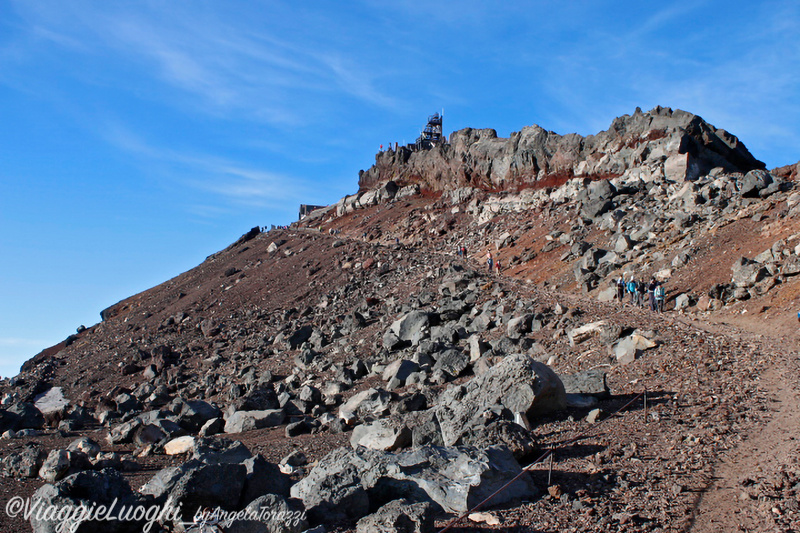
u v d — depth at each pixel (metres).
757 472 8.92
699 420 11.87
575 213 48.91
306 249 70.44
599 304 27.95
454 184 83.94
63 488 8.24
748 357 16.45
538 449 10.83
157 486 8.87
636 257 33.41
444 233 67.06
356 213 95.81
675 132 50.50
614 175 56.62
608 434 11.67
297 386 27.45
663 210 39.06
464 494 8.36
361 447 9.90
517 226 55.81
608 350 19.73
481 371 21.22
